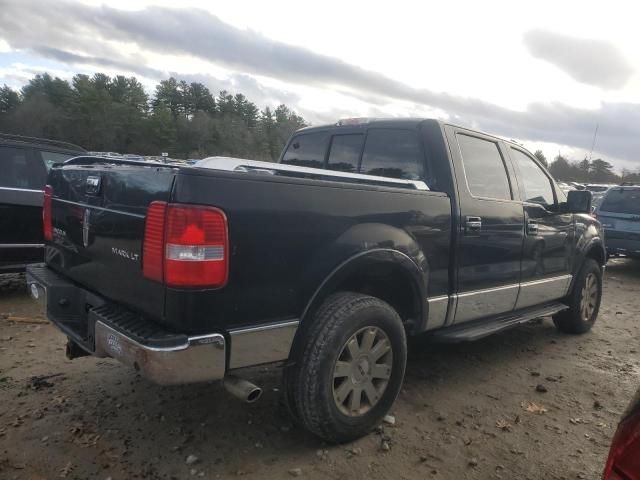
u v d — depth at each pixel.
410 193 3.58
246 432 3.36
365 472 3.00
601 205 10.96
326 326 3.02
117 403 3.67
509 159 4.78
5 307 5.82
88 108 87.69
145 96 98.31
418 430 3.51
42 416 3.46
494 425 3.64
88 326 3.04
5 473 2.84
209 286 2.59
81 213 3.37
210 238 2.57
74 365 4.32
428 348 5.24
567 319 5.84
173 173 2.59
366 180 3.51
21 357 4.44
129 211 2.84
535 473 3.09
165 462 3.01
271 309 2.84
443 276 3.89
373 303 3.24
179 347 2.54
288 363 3.01
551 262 5.20
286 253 2.87
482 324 4.41
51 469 2.90
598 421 3.77
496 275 4.40
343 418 3.15
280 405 3.74
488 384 4.37
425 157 4.05
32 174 6.23
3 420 3.39
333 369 3.06
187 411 3.60
